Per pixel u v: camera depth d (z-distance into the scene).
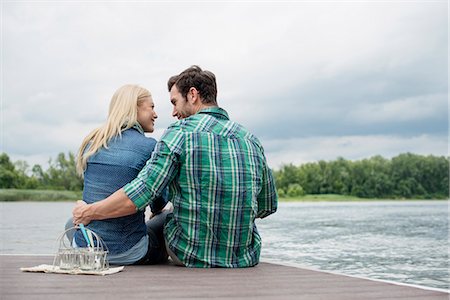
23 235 9.40
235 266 2.92
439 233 11.84
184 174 2.83
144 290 2.13
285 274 2.71
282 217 22.61
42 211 25.06
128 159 2.94
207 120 2.93
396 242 9.20
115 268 2.75
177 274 2.61
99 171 2.95
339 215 25.59
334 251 7.48
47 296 1.98
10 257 3.49
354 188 77.81
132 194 2.77
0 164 57.94
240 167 2.87
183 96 3.07
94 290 2.12
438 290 2.23
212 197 2.84
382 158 79.31
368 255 6.93
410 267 5.68
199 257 2.86
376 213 28.61
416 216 24.36
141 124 3.17
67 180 55.31
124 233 2.94
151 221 3.15
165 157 2.79
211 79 3.07
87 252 2.64
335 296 2.07
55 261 2.77
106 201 2.79
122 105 3.06
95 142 3.00
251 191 2.88
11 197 56.16
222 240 2.88
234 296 2.03
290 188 77.88
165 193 3.13
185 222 2.85
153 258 3.08
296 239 9.88
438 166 78.62
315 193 77.44
